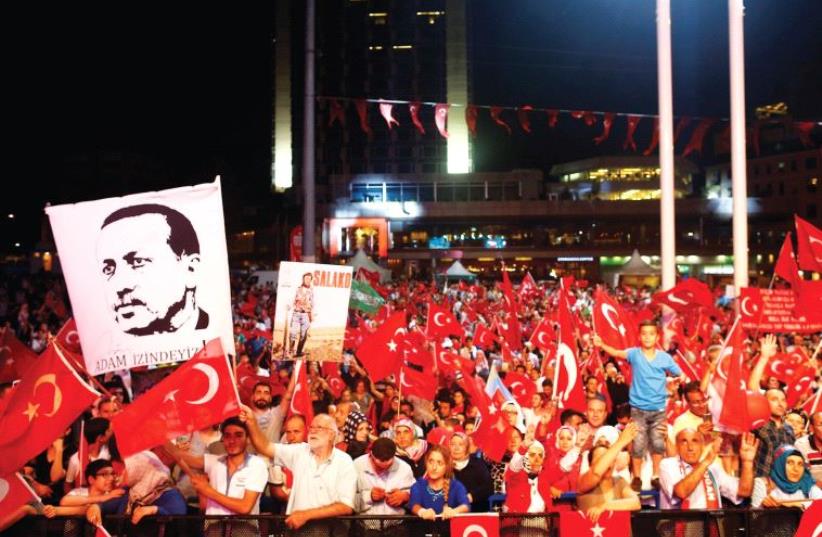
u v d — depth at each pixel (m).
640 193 118.00
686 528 6.52
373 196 115.44
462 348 17.34
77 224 7.13
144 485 7.12
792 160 117.38
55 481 8.87
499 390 10.32
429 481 7.13
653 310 23.89
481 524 6.30
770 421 8.18
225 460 6.75
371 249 111.62
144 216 7.18
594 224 116.62
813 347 17.48
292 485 6.88
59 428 6.51
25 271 60.25
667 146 18.22
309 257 20.84
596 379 12.41
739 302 12.50
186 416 6.46
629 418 10.01
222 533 6.40
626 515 6.34
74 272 7.13
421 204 113.69
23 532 6.37
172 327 7.16
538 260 114.19
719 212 114.94
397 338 12.37
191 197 7.22
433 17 122.75
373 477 7.51
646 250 114.50
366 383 13.77
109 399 9.41
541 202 114.50
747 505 7.83
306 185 20.91
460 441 8.44
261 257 132.50
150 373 11.35
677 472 7.30
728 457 8.33
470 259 114.25
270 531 6.44
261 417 9.46
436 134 121.75
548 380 12.28
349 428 9.97
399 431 9.05
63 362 6.58
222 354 6.55
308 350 8.60
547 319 18.30
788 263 12.62
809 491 7.19
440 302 30.38
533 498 7.62
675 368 9.47
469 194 116.06
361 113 21.36
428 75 122.50
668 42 18.34
